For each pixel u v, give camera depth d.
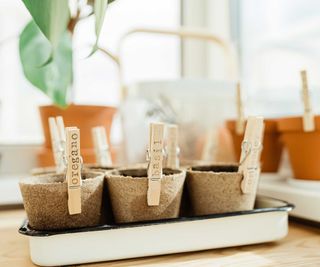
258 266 0.35
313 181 0.49
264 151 0.59
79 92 0.79
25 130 0.76
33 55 0.52
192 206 0.42
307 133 0.49
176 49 0.88
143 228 0.36
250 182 0.39
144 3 0.84
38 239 0.35
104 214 0.40
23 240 0.43
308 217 0.45
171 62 0.88
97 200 0.37
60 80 0.53
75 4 0.55
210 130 0.60
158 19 0.86
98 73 0.80
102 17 0.39
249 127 0.39
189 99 0.61
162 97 0.60
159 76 0.87
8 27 0.73
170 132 0.45
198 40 0.89
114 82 0.81
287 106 0.68
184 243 0.38
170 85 0.60
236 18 0.85
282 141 0.57
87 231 0.35
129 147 0.63
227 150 0.62
